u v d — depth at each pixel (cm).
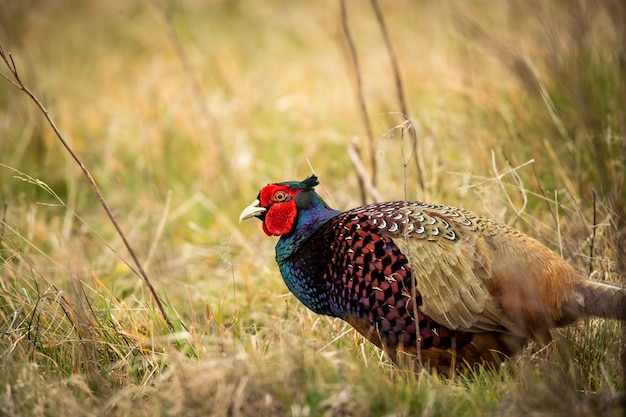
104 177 1442
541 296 769
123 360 852
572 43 1190
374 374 750
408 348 814
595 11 1214
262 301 1048
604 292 745
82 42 2164
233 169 1421
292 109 1609
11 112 1545
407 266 788
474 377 782
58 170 1469
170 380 809
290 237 866
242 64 1884
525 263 773
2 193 1343
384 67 1616
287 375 727
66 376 830
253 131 1541
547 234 1012
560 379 725
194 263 1199
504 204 1070
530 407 690
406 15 1931
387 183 1203
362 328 831
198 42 2053
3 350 843
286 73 1830
